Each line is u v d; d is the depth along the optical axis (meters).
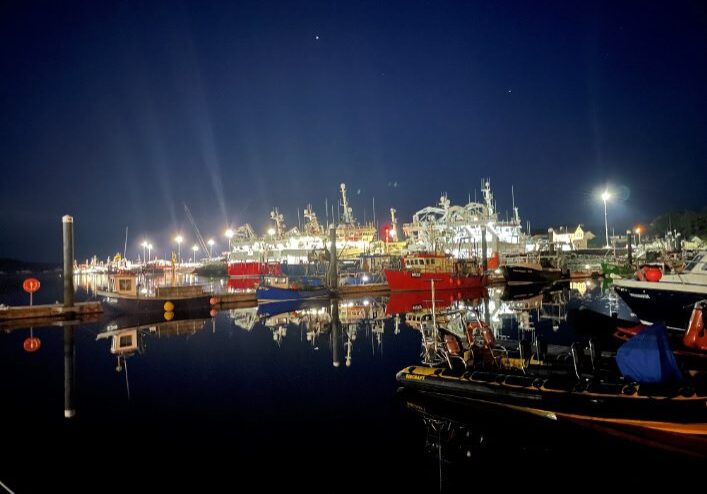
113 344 24.08
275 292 41.19
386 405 13.98
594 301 38.62
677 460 10.09
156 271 118.06
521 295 44.56
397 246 87.94
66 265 33.25
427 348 15.23
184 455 10.76
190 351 22.17
